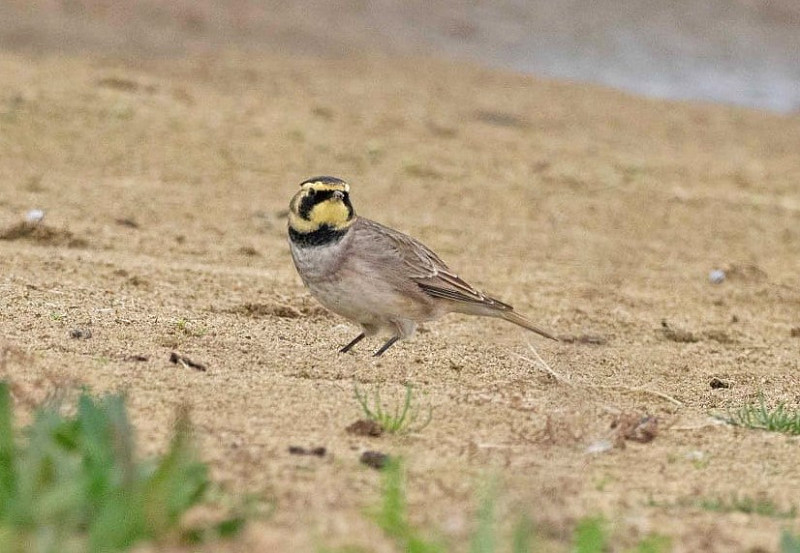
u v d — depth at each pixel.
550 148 25.70
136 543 7.05
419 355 12.53
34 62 27.34
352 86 29.34
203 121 23.97
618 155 25.80
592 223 20.98
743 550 7.69
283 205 20.03
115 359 10.98
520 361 12.69
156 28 32.19
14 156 20.86
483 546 7.16
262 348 12.08
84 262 15.35
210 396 10.12
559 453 9.38
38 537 6.91
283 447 8.96
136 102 24.38
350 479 8.37
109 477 7.34
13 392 9.43
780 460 9.67
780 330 15.70
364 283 12.02
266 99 26.70
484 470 8.80
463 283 12.49
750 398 12.07
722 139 28.94
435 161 23.66
